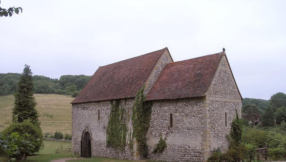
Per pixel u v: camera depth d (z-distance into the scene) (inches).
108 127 1067.9
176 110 851.4
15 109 1424.7
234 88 891.4
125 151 972.6
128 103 984.9
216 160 738.8
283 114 2549.2
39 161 976.3
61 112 2726.4
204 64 891.4
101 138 1107.9
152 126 927.0
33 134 978.1
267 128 2063.2
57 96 3469.5
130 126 960.9
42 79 5022.1
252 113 2874.0
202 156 764.0
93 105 1180.5
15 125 954.7
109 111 1074.1
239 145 840.9
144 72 1035.3
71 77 4958.2
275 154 1020.5
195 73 884.0
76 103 1298.0
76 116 1301.7
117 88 1099.3
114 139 1029.8
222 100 832.9
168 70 1010.1
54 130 2199.8
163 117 890.7
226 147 825.5
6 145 290.4
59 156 1193.4
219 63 844.6
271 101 3683.6
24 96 1450.5
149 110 944.9
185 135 816.3
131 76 1096.8
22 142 327.6
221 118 821.2
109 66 1380.4
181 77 918.4
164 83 955.3
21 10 254.2
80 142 1251.8
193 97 799.7
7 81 3914.9
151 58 1085.1
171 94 869.8
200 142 773.9
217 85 823.1
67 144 1798.7
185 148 813.2
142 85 967.0
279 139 1170.0
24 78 1464.1
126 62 1257.4
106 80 1256.2
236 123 866.1
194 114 799.1
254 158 867.4
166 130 876.6
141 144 934.4
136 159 919.7
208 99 781.9
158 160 895.7
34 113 1462.8
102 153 1095.6
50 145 1748.3
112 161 928.3
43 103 3011.8
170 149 858.1
